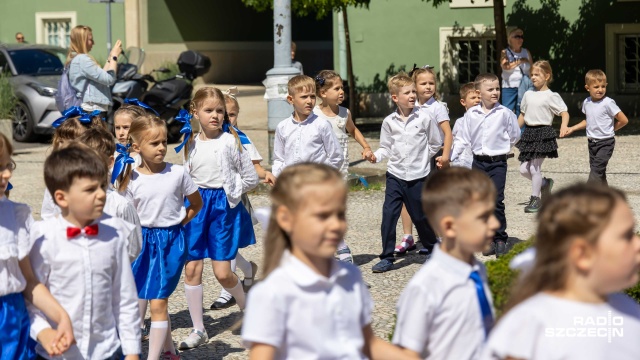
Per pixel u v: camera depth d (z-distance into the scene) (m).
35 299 3.99
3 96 16.92
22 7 27.59
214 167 6.19
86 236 4.07
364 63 21.09
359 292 3.27
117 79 16.39
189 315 6.75
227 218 6.22
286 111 12.23
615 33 19.66
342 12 20.53
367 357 3.34
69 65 11.50
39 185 12.70
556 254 2.71
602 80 10.37
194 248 6.09
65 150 4.04
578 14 19.83
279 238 3.18
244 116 20.77
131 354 4.10
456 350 3.28
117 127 6.12
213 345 6.04
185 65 17.00
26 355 4.00
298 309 3.11
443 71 20.77
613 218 2.65
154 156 5.45
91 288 4.05
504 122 8.23
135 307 4.19
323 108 7.80
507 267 4.55
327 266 3.20
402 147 7.77
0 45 18.67
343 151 7.73
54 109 17.14
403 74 7.87
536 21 20.09
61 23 27.69
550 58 20.09
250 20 31.44
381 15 20.88
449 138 8.08
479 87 8.45
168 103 16.62
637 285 4.72
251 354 3.12
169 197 5.52
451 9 20.52
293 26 31.58
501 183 8.18
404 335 3.27
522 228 9.21
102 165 4.03
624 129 17.52
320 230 3.04
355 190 11.63
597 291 2.72
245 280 7.19
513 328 2.75
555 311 2.71
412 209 7.86
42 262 4.04
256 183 6.41
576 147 15.07
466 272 3.29
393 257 7.82
